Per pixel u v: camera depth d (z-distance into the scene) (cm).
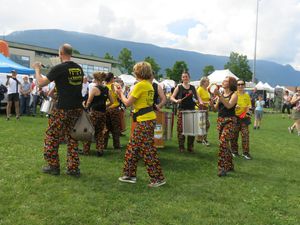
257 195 584
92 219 445
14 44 5544
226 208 514
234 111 698
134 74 587
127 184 596
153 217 464
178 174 688
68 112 593
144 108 585
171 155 874
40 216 445
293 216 500
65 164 699
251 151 1011
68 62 593
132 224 440
